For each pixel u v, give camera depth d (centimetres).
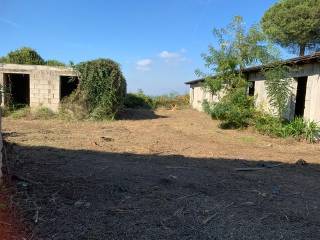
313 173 687
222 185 575
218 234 385
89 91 1703
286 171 698
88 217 418
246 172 675
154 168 676
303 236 387
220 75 1434
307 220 434
